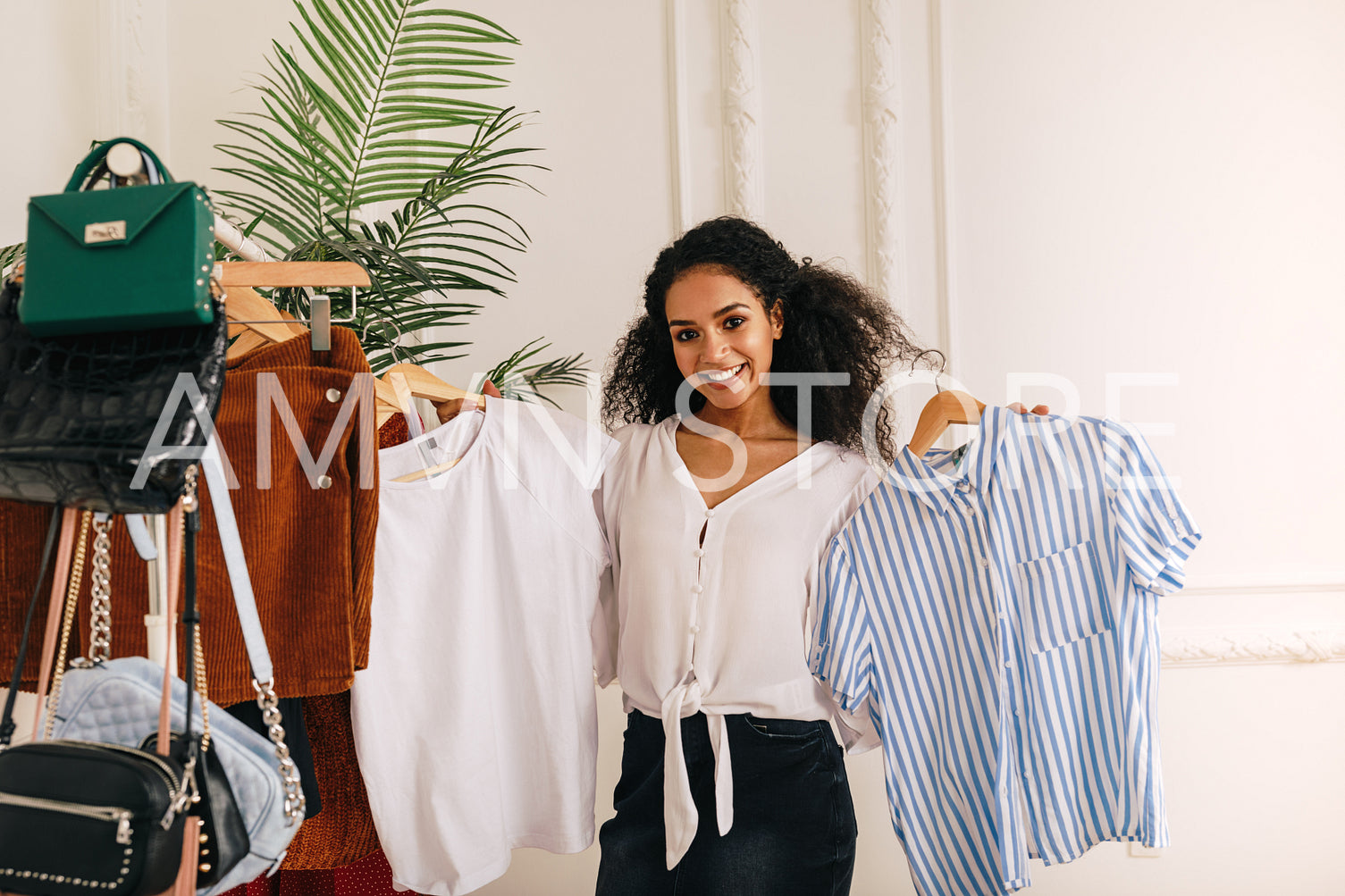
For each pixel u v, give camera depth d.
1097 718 1.28
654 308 1.52
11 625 1.00
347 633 1.06
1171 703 1.91
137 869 0.77
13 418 0.78
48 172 1.83
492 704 1.30
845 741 1.46
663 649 1.31
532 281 1.99
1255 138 1.92
